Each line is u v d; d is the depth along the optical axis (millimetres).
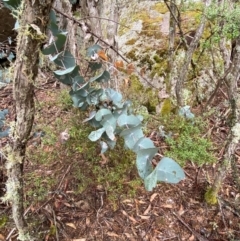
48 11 695
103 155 1348
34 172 1389
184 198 1449
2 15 2219
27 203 1282
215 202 1424
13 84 770
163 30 1925
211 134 1712
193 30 1768
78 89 1043
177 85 1582
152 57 1878
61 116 1537
